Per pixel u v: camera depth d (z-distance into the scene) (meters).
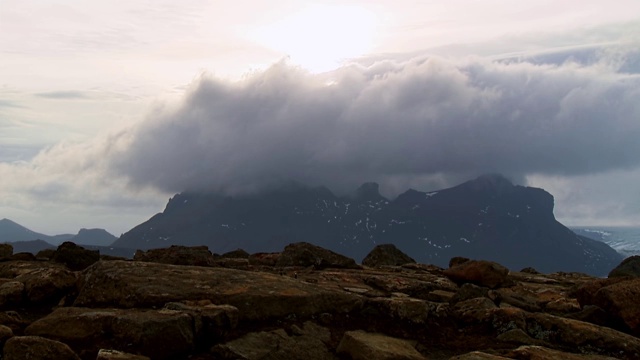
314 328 21.58
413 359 19.33
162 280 22.20
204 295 21.41
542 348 20.30
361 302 23.45
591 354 21.28
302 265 34.16
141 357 16.47
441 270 37.31
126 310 19.84
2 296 22.03
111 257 31.61
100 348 17.73
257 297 21.61
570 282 35.97
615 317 23.97
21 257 31.69
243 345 19.23
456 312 24.53
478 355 19.00
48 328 18.73
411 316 23.47
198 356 18.56
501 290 30.08
